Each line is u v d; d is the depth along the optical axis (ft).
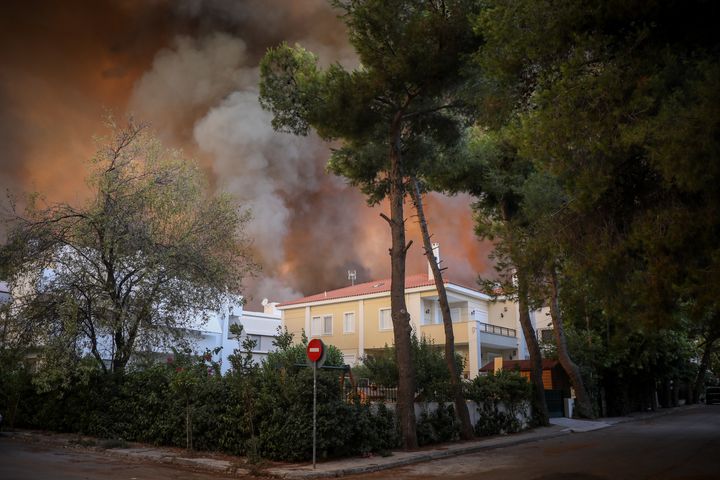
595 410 98.12
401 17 53.21
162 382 56.90
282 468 41.65
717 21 29.32
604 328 100.78
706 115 26.25
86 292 61.82
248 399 46.65
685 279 29.32
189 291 63.31
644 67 29.99
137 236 61.36
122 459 46.91
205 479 38.22
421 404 59.00
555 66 32.30
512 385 72.49
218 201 67.82
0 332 62.23
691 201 29.99
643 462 45.11
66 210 62.44
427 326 127.24
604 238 33.42
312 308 145.89
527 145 32.09
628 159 32.37
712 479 37.04
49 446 54.54
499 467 44.09
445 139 62.85
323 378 46.88
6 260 60.34
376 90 53.93
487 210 81.05
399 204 57.36
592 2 30.42
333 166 66.90
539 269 42.29
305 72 58.49
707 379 192.34
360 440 48.67
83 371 59.77
